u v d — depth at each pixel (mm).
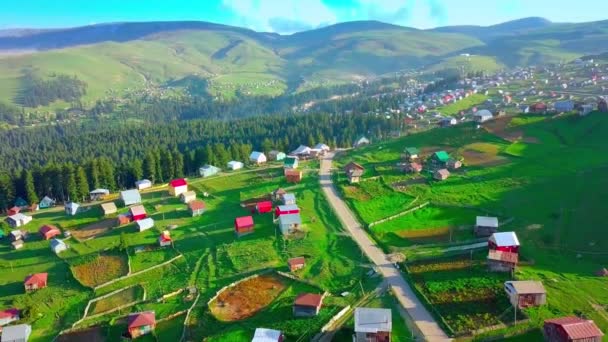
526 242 80812
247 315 69312
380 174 127875
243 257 88125
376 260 80875
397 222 97312
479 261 74625
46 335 72938
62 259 97812
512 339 55875
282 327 64250
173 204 122188
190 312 71750
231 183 136250
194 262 89688
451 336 57938
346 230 95312
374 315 59406
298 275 79125
